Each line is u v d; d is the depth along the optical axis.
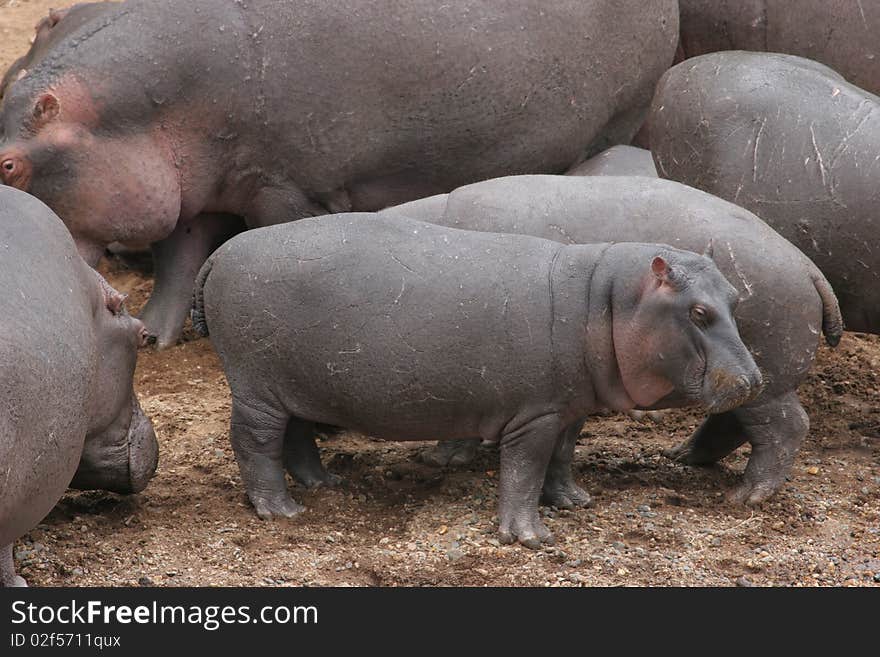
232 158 22.34
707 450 19.06
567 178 18.36
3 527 13.22
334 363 16.25
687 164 20.86
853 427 20.77
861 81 24.23
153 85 21.56
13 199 14.66
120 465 16.84
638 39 23.92
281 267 16.42
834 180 19.34
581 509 17.50
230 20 21.73
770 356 17.42
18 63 27.45
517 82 22.75
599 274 15.87
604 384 15.98
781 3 24.98
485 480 18.39
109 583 15.32
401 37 21.98
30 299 13.55
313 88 21.92
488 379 15.96
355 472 18.91
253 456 17.14
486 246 16.30
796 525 17.27
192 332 24.30
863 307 19.81
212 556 16.06
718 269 16.06
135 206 21.81
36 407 13.09
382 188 23.27
